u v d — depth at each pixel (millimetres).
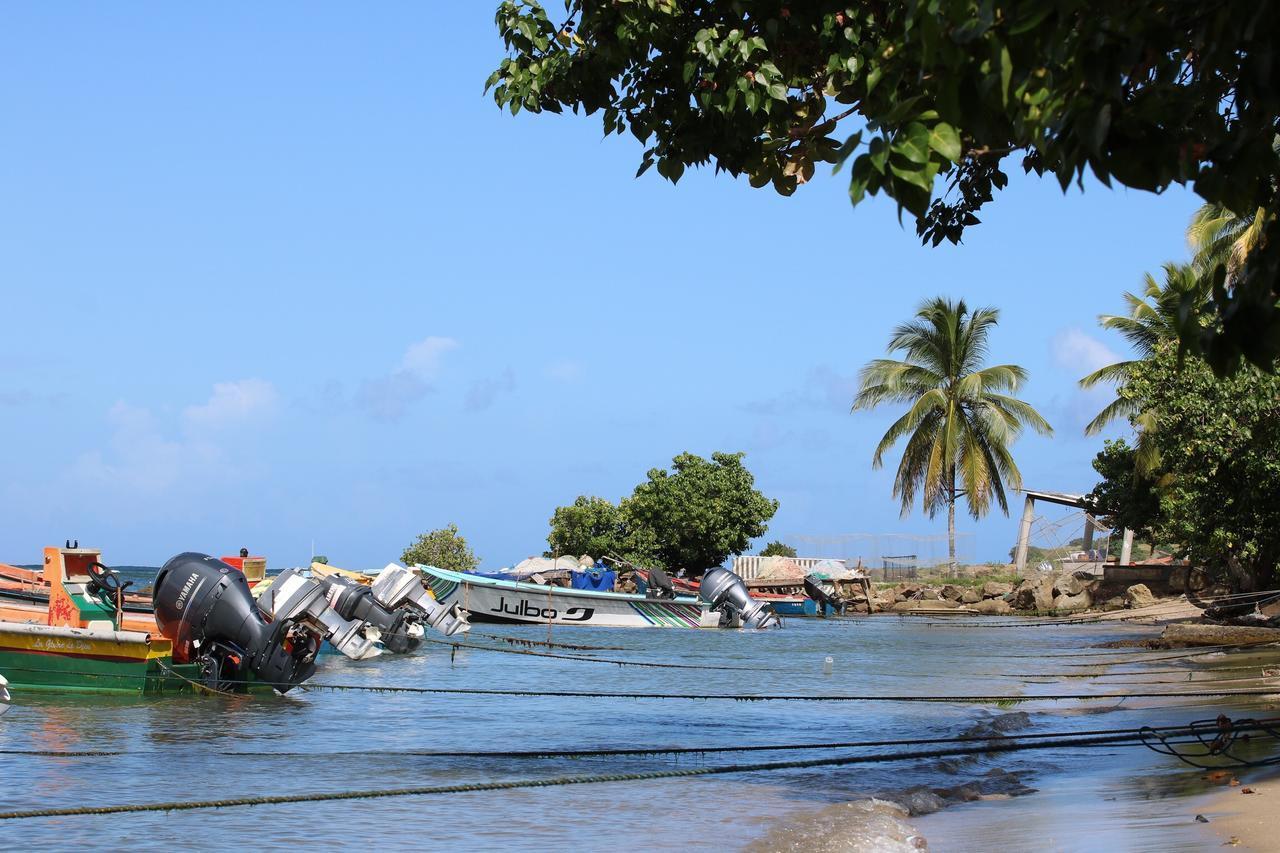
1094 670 24406
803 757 13430
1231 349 4969
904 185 4398
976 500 56281
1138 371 31750
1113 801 9719
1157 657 26625
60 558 19094
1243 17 4414
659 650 31328
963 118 4625
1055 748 13516
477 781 11828
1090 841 8008
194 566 18812
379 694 20078
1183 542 34938
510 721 16859
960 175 9156
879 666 26406
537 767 12789
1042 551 72062
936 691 20719
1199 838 7777
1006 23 4438
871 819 9445
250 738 14773
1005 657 28422
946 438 56375
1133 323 45156
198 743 14266
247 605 18797
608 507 57312
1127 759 12367
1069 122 4488
